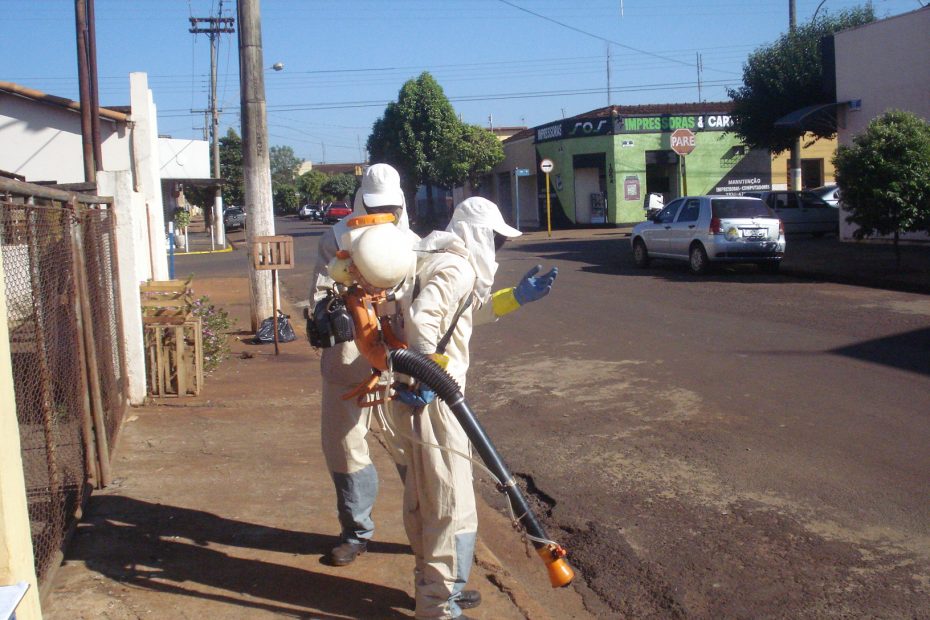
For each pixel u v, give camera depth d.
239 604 3.91
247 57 11.64
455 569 3.60
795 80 27.88
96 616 3.74
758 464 5.97
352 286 3.50
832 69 22.80
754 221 17.03
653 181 38.06
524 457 6.39
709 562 4.59
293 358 10.17
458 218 3.78
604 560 4.69
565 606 4.26
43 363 4.25
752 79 28.97
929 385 7.78
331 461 4.31
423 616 3.63
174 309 7.96
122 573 4.16
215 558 4.38
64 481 4.65
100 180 7.25
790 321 11.38
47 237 4.61
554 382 8.62
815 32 28.81
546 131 40.16
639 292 14.94
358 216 3.89
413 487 3.77
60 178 21.23
